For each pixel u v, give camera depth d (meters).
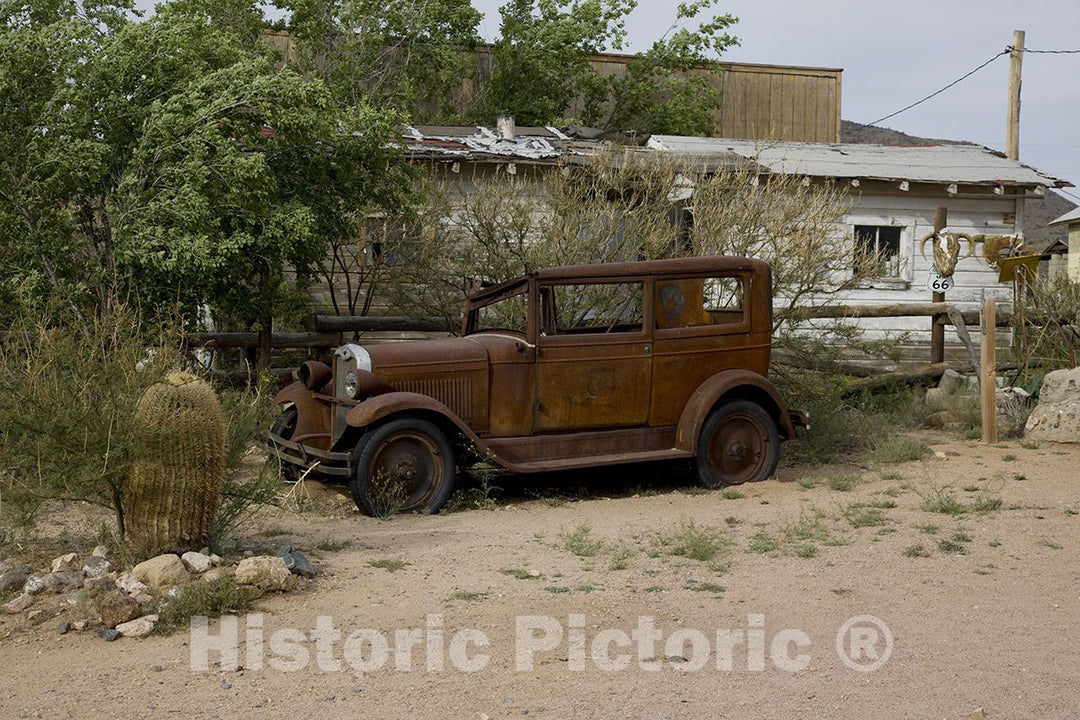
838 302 15.09
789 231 12.02
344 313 14.87
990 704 4.31
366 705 4.31
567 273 9.04
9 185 9.95
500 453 8.88
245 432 6.95
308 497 8.80
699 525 7.82
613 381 9.17
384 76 20.81
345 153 11.70
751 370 9.62
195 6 18.72
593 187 12.44
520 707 4.29
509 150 15.79
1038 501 8.41
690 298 9.63
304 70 20.05
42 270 10.09
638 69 24.67
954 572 6.37
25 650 5.00
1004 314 14.95
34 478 6.08
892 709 4.26
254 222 10.30
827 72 27.12
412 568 6.49
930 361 16.66
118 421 6.04
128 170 10.23
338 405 8.75
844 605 5.72
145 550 6.21
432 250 13.02
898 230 17.94
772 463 9.61
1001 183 17.47
